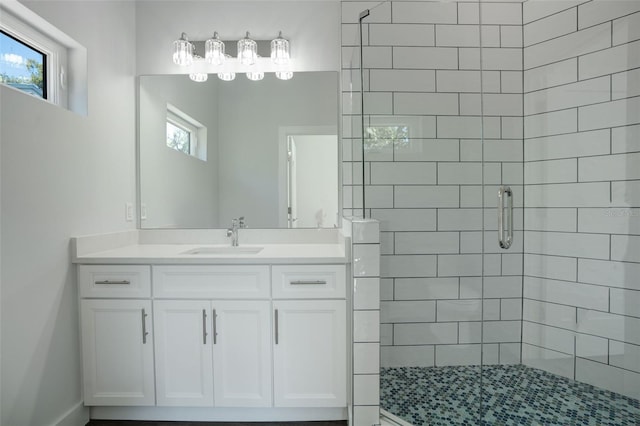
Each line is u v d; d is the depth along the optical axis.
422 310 1.99
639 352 1.75
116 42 1.98
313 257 1.62
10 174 1.29
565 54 1.92
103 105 1.86
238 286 1.63
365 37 1.97
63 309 1.56
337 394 1.63
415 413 1.64
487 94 2.02
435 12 1.99
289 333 1.63
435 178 1.99
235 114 2.20
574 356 1.91
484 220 2.02
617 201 1.80
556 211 1.96
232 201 2.21
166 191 2.20
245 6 2.18
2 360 1.27
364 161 1.96
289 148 2.20
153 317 1.64
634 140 1.75
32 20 1.46
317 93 2.18
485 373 1.99
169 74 2.19
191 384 1.65
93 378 1.66
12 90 1.29
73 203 1.63
